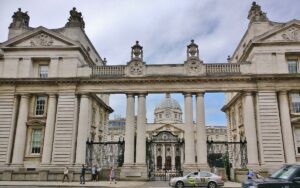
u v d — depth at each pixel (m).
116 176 40.09
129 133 41.62
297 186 14.41
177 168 51.12
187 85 42.62
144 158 40.78
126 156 40.81
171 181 31.41
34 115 44.41
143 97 42.78
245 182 16.41
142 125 41.81
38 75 45.41
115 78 42.72
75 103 42.81
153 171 45.12
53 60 44.66
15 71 44.44
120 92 43.06
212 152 43.41
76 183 35.25
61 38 45.00
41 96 45.31
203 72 42.91
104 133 57.50
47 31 45.19
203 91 42.22
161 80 42.44
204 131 41.25
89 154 42.22
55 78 42.97
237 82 42.22
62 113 42.34
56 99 43.72
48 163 40.84
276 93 41.88
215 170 39.81
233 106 53.94
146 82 42.81
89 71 43.97
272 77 41.38
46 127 42.41
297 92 42.38
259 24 44.44
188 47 44.59
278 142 39.69
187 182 31.09
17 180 38.25
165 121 122.00
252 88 41.94
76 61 44.31
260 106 41.06
